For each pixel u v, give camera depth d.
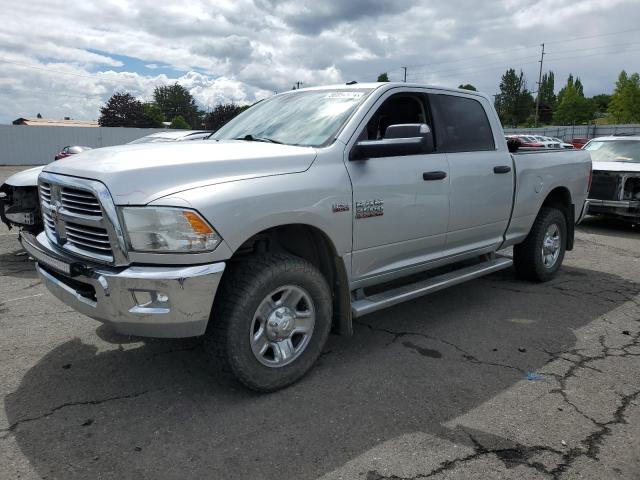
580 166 6.27
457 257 4.83
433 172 4.27
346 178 3.64
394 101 4.53
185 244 2.90
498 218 5.10
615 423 3.12
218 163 3.19
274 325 3.36
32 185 6.02
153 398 3.36
